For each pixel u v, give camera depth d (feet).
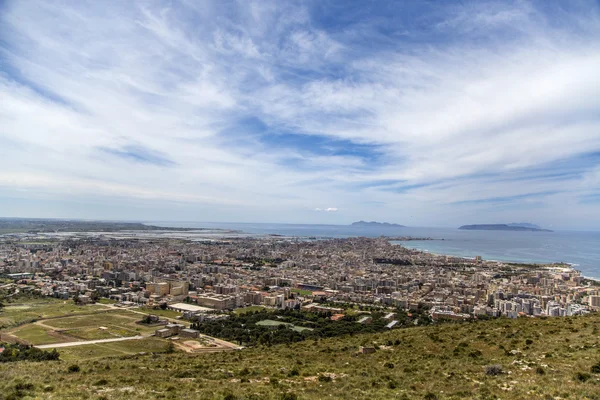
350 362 250.37
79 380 199.72
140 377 212.64
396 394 163.73
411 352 265.54
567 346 228.02
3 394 162.71
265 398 162.71
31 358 391.04
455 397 154.30
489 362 213.05
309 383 192.65
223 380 203.82
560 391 148.97
